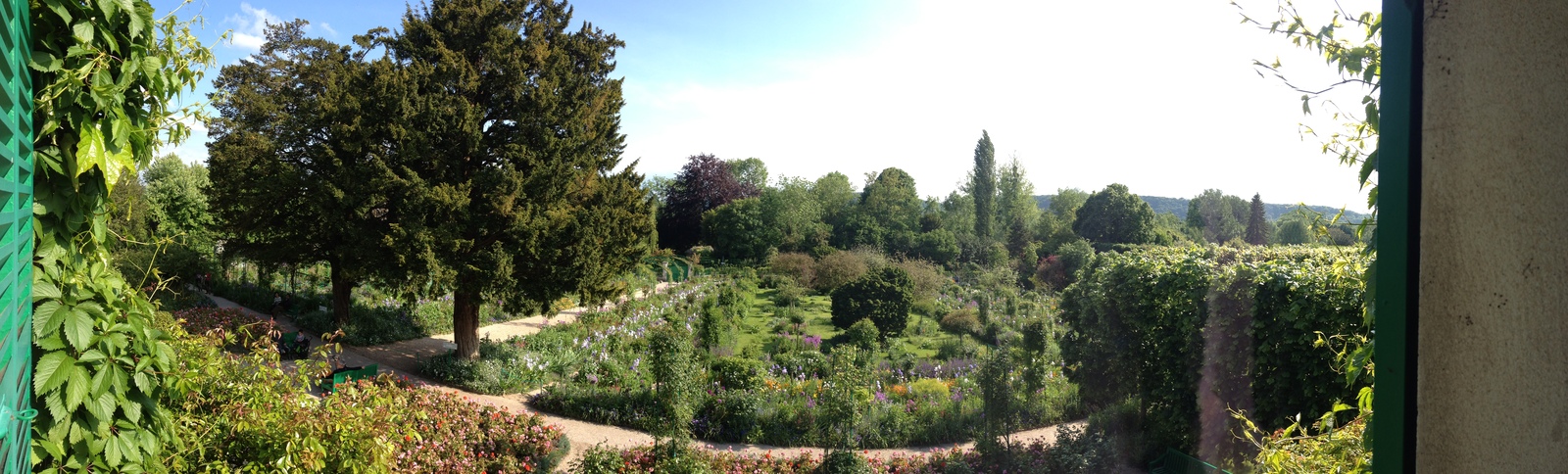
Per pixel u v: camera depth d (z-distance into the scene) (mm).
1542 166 861
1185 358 7047
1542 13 872
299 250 15969
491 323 22234
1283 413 6125
